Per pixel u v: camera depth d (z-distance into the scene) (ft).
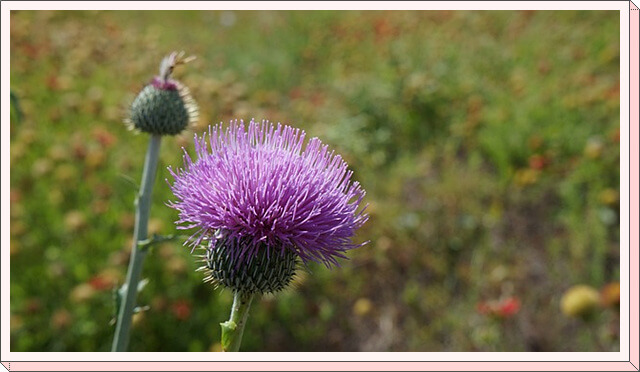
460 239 1.90
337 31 3.49
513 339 1.59
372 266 1.75
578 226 1.91
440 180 2.16
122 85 2.40
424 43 3.17
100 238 1.61
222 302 1.50
